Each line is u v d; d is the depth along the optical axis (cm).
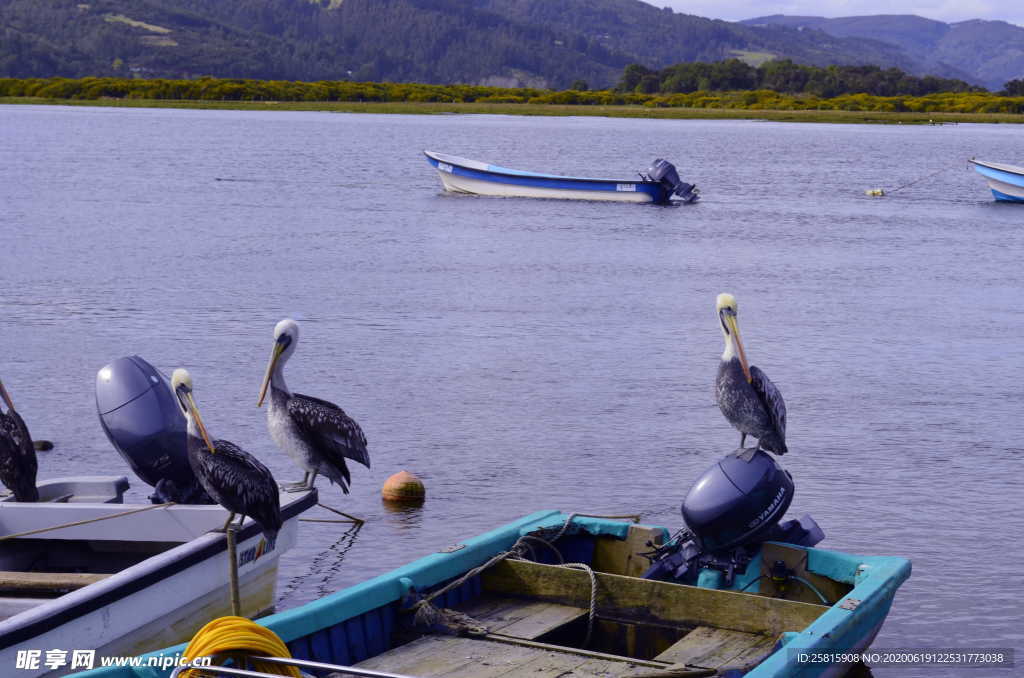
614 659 758
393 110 15875
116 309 2208
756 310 2383
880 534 1156
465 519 1200
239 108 15588
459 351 1934
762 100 17112
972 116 15662
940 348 2042
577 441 1458
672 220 4109
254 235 3384
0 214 3709
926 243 3619
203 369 1764
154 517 933
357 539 1152
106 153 6781
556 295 2497
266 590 981
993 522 1194
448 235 3528
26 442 969
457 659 759
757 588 891
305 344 1958
